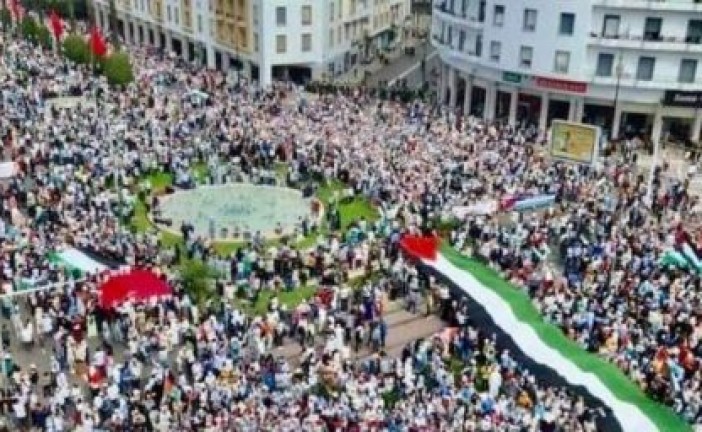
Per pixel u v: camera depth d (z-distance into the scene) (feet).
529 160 194.08
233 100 241.35
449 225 155.74
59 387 108.47
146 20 355.77
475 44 253.24
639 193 181.16
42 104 222.48
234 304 135.74
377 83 307.37
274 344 125.80
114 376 111.34
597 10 227.40
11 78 249.34
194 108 226.17
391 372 114.73
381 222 161.68
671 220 168.76
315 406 103.35
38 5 386.32
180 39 340.80
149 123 208.74
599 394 91.45
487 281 115.24
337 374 111.86
